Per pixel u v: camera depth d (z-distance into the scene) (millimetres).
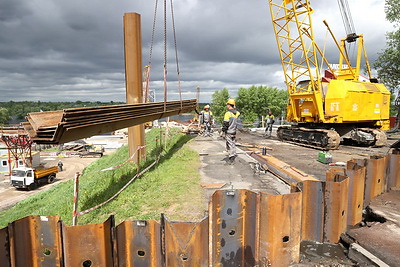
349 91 13586
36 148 54188
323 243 4930
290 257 4344
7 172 35156
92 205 5852
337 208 4766
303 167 9109
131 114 6520
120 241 3957
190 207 5395
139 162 8969
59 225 3684
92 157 49281
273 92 77688
